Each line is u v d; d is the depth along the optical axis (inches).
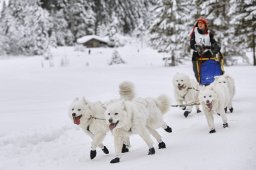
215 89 301.9
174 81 410.3
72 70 1594.5
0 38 2792.8
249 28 1221.7
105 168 232.1
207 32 418.3
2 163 267.3
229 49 1255.5
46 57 2338.8
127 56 2321.6
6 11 2908.5
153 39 1547.7
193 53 425.7
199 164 207.2
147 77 1042.1
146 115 258.7
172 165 212.8
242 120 332.5
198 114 402.9
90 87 812.6
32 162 268.8
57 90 779.4
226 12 1245.1
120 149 248.8
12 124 392.2
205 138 279.0
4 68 1897.1
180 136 301.9
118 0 3329.2
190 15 1333.7
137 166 222.8
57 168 249.0
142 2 3472.0
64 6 3093.0
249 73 906.7
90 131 279.3
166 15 1483.8
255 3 1195.9
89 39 2984.7
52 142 335.6
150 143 252.8
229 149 232.4
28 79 1156.5
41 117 432.8
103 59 2242.9
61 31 3056.1
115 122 240.2
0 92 774.5
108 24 3280.0
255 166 189.8
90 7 3213.6
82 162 262.5
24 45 2795.3
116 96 575.2
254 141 243.8
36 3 2869.1
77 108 266.1
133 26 3417.8
